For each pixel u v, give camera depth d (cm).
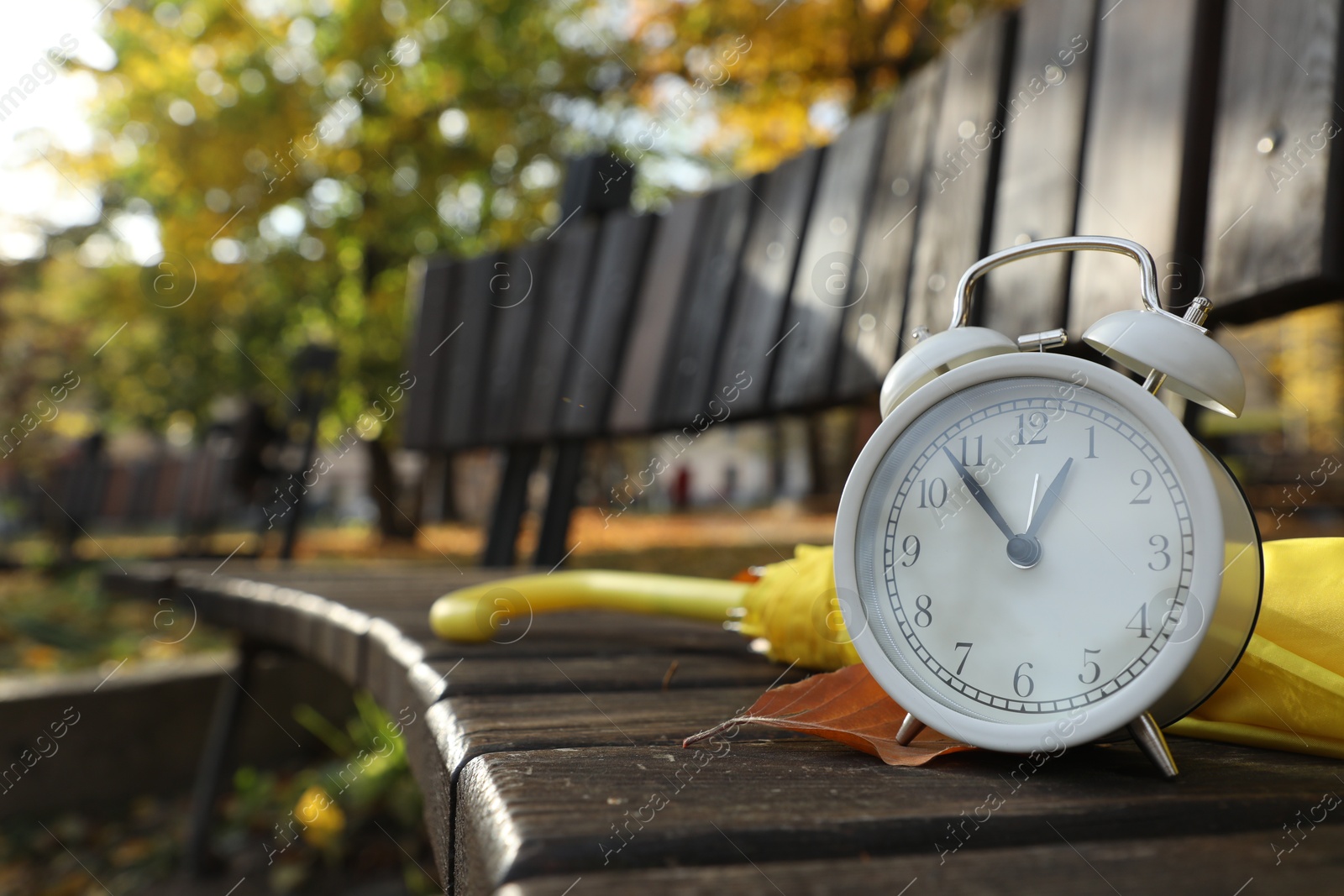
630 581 123
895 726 67
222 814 311
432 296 341
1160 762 58
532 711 80
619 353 264
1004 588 62
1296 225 113
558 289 290
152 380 1369
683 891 40
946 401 65
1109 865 44
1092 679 58
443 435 321
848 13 642
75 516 923
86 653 506
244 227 1030
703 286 245
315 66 959
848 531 67
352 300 1188
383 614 147
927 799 53
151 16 920
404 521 1012
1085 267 140
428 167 1029
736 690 92
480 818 53
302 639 179
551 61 938
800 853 46
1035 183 153
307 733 372
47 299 1062
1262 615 69
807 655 95
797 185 223
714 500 848
